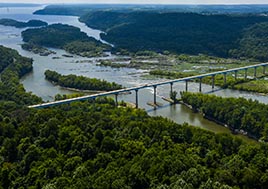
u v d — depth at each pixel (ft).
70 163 603.26
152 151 628.28
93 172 593.01
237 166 603.26
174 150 650.43
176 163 570.05
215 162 632.38
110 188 519.60
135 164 579.89
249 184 561.43
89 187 522.88
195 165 587.68
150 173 561.43
